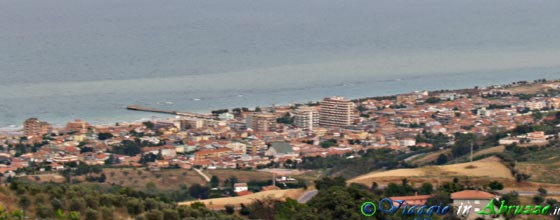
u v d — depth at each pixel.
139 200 141.25
